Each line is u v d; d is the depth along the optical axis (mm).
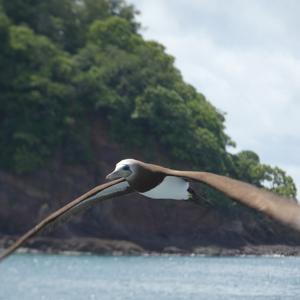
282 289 50344
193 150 116188
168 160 120688
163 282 67625
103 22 148250
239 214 81250
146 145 123438
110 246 112312
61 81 132250
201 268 81688
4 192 118000
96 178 124500
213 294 53594
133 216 112750
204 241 98312
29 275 77000
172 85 132875
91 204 14430
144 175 12789
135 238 112625
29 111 125188
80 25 151875
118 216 113750
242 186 8570
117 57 135000
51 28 148875
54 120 125062
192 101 126125
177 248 105188
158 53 139000
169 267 87312
